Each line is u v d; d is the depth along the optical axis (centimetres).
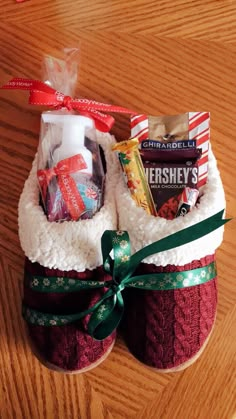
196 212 56
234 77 68
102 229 56
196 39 68
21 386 66
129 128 67
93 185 56
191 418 65
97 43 68
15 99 67
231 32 68
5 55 68
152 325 57
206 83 68
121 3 68
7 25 68
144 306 57
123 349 65
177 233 53
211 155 61
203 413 65
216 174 59
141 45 68
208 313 58
